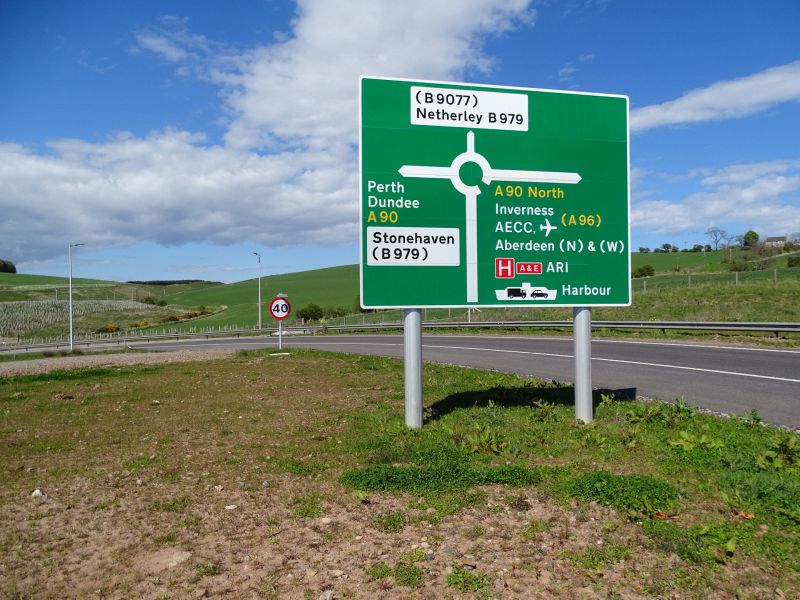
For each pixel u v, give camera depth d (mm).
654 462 6262
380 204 8461
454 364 17906
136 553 4312
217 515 5043
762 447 6605
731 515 4773
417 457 6664
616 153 9234
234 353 25312
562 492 5355
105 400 11930
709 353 17953
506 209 8836
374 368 17312
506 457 6586
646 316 32938
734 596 3641
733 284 41094
